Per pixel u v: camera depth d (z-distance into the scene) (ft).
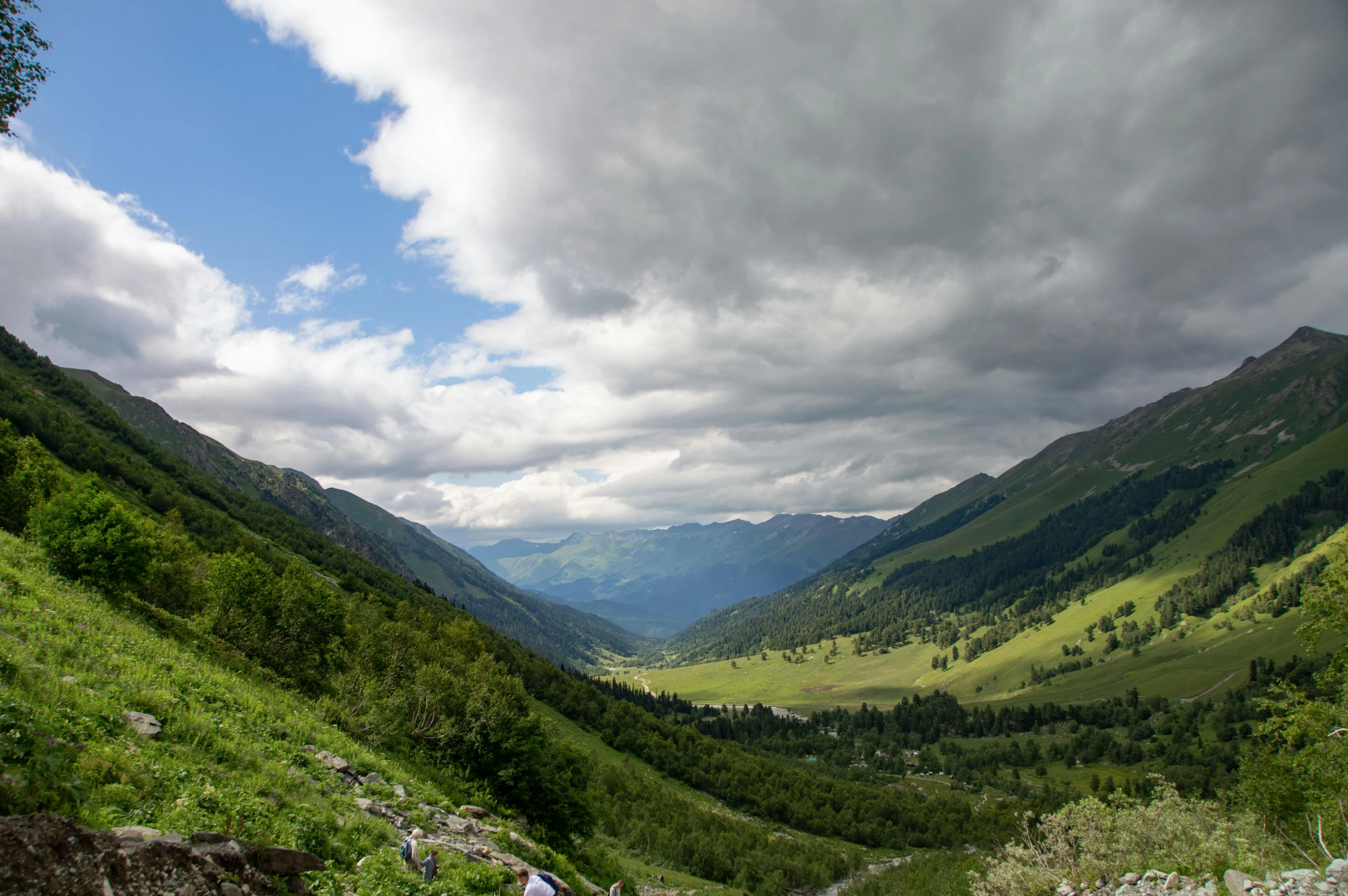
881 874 286.25
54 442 494.59
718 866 311.88
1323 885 51.21
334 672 187.83
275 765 72.38
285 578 202.90
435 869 64.44
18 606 83.46
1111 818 84.79
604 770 407.03
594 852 197.36
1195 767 583.99
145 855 33.24
